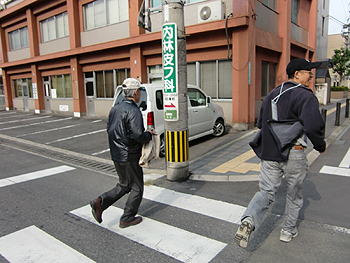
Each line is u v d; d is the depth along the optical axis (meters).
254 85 9.92
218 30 9.83
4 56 21.66
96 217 3.22
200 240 3.12
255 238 3.12
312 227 3.31
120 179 3.47
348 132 9.16
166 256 2.84
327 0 19.94
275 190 2.78
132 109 3.19
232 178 5.12
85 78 15.70
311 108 2.49
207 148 7.64
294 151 2.67
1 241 3.21
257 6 10.12
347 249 2.86
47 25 17.47
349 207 3.81
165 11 4.78
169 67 4.90
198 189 4.73
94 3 14.40
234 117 9.90
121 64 13.54
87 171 6.14
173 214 3.80
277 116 2.70
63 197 4.57
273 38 11.15
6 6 19.95
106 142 9.26
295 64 2.76
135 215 3.59
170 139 5.11
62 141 9.65
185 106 5.09
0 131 12.26
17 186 5.16
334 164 5.79
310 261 2.68
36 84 18.61
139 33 12.25
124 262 2.76
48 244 3.12
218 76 10.53
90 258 2.84
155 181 5.23
